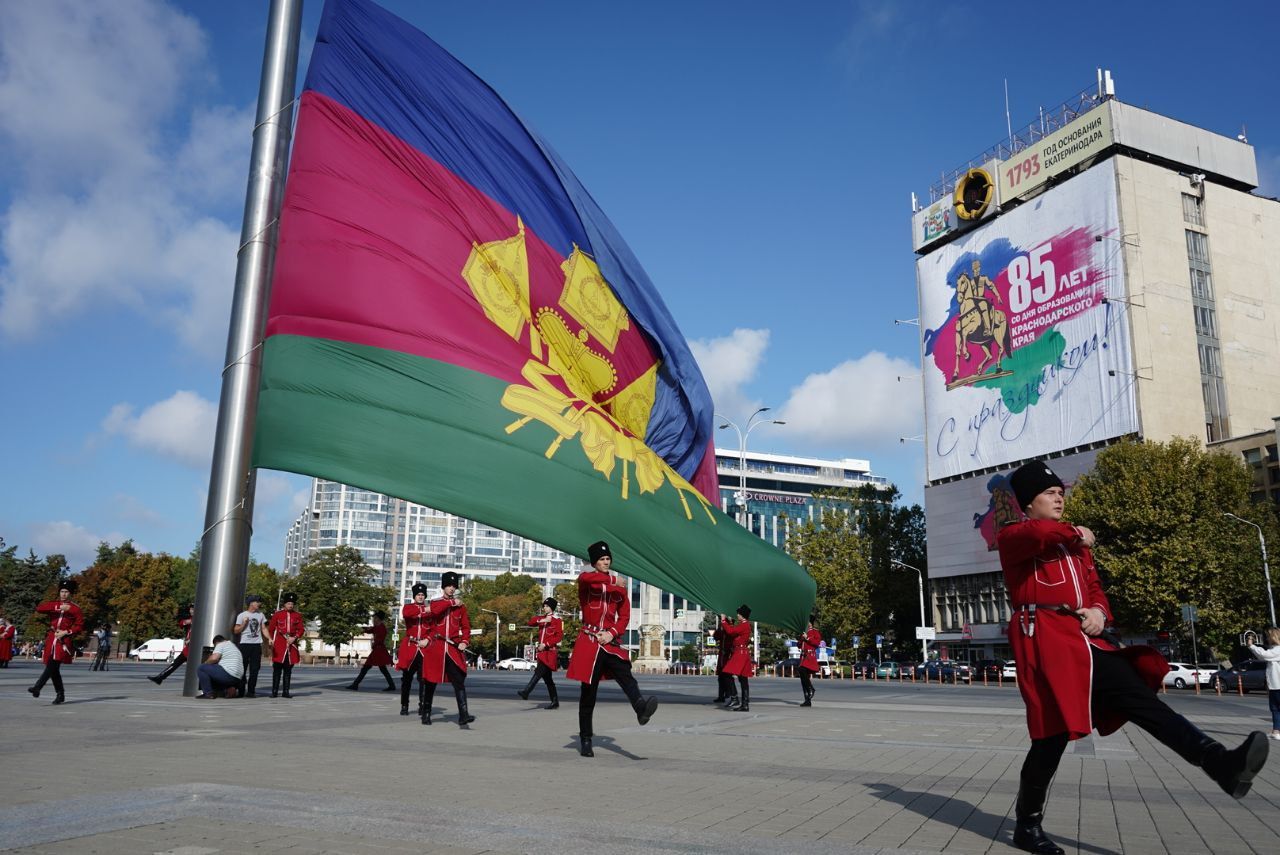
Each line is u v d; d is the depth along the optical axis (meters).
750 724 15.33
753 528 152.75
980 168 87.12
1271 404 78.62
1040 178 82.00
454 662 13.29
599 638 9.62
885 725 15.68
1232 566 50.31
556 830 5.68
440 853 5.00
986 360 84.62
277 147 19.88
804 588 22.97
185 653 22.20
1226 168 81.50
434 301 19.94
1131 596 52.66
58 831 5.24
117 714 13.66
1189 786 8.48
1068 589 5.48
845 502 92.38
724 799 7.12
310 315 19.25
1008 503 80.00
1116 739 13.81
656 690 28.98
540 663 18.86
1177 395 73.25
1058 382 77.56
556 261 22.12
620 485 20.28
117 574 92.31
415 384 19.11
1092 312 75.56
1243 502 53.59
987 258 85.44
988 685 57.81
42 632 88.62
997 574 81.88
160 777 7.38
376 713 15.30
